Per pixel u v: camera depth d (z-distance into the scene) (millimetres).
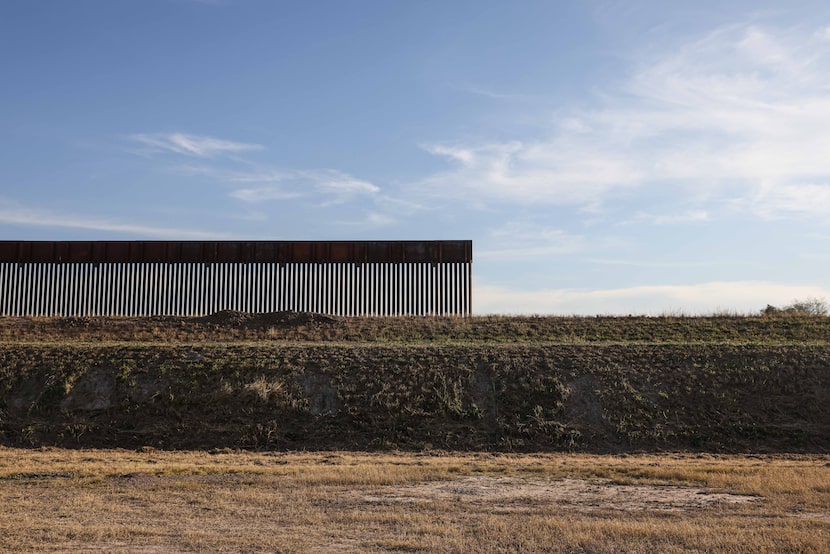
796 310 49812
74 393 31672
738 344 37562
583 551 13016
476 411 30859
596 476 21359
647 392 32312
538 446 28812
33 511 16125
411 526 14852
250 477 20609
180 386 32000
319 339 41062
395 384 32531
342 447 28688
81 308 46156
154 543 13508
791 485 19078
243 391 31500
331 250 46438
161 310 46062
